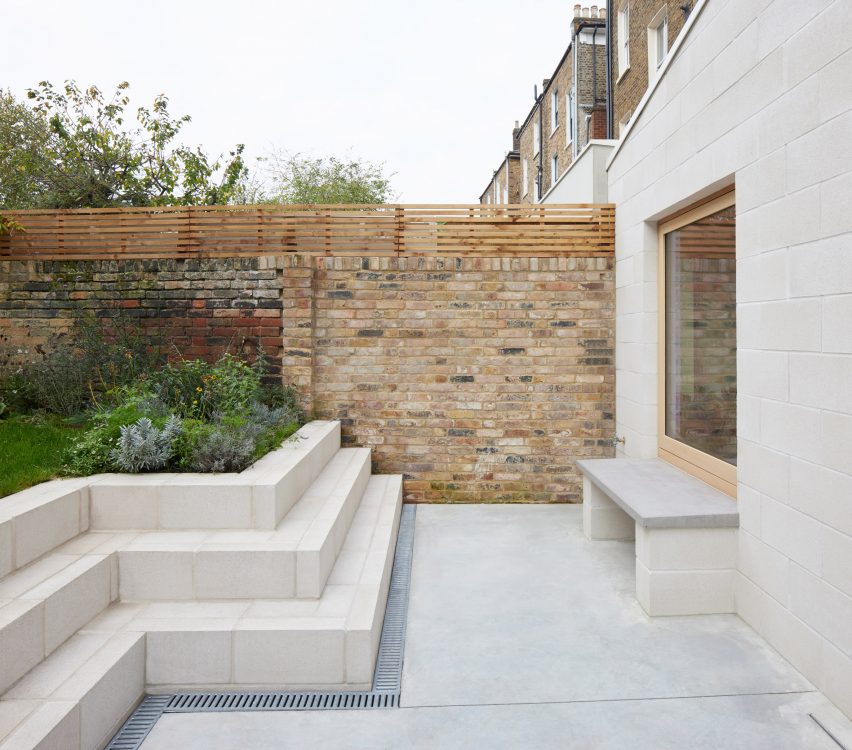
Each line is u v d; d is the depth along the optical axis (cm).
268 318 591
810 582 282
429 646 323
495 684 286
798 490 291
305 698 274
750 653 312
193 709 264
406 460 602
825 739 242
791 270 295
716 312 409
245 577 310
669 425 499
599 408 599
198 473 372
